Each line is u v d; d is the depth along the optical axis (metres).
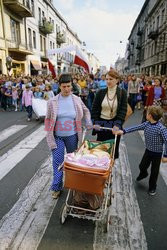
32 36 24.86
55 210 3.05
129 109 3.52
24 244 2.46
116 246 2.46
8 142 6.05
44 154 5.14
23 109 12.20
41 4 27.75
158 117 3.23
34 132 7.16
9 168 4.39
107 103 3.40
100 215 2.58
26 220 2.85
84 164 2.38
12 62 19.80
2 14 17.73
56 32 36.06
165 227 2.77
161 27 29.86
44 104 9.24
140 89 11.89
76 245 2.46
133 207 3.16
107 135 3.53
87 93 10.99
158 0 30.53
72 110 3.09
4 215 2.94
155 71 33.53
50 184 3.75
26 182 3.83
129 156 5.10
